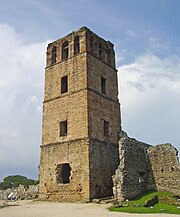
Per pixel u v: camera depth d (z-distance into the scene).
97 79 31.78
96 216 15.88
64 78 32.91
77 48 32.97
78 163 27.64
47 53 35.25
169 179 26.34
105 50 35.16
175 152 26.73
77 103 29.86
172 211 18.02
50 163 30.00
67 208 20.98
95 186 26.78
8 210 19.77
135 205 20.66
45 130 31.77
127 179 24.81
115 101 33.81
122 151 25.64
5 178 63.00
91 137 28.20
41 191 29.84
